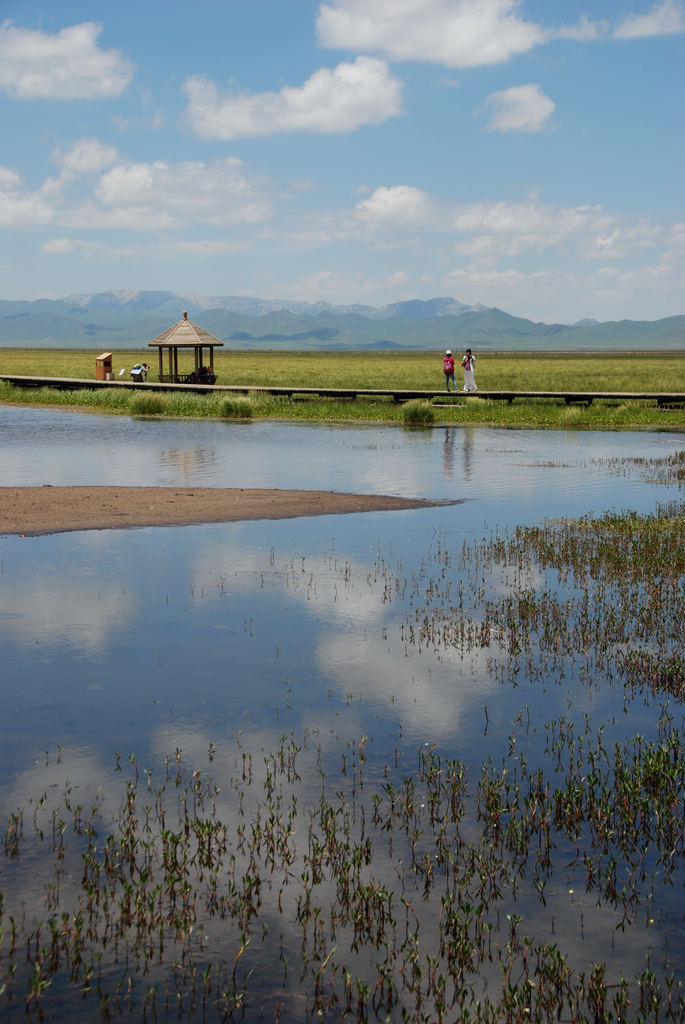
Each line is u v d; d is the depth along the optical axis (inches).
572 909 172.4
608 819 204.7
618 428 1279.5
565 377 2490.2
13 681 283.7
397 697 277.7
